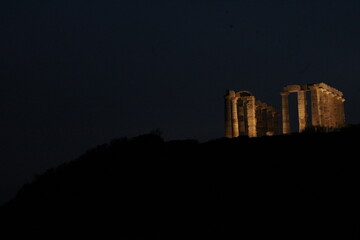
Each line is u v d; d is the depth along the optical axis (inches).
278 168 3577.8
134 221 3262.8
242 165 3789.4
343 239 2514.8
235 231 2792.8
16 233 3550.7
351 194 2979.8
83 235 3243.1
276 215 2893.7
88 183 4133.9
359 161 3432.6
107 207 3587.6
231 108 7755.9
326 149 3811.5
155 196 3565.5
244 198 3198.8
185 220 3088.1
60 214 3676.2
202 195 3385.8
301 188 3176.7
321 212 2832.2
